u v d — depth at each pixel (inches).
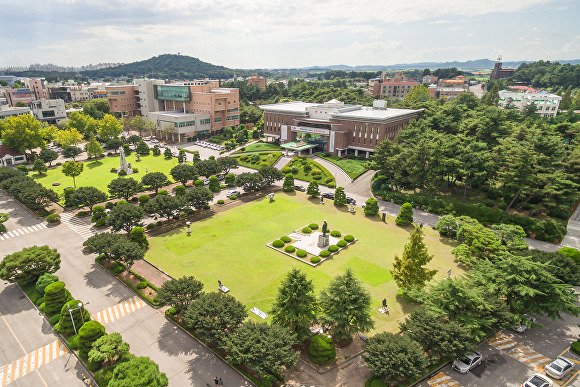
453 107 4653.1
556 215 2989.7
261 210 3255.4
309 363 1525.6
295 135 5408.5
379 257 2427.4
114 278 2167.8
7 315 1844.2
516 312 1694.1
